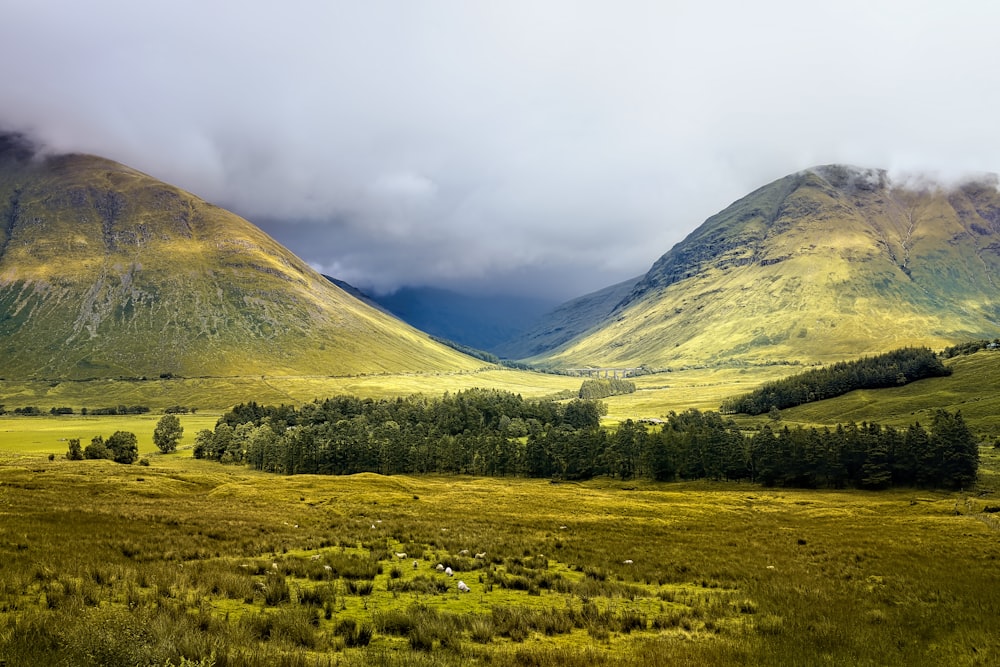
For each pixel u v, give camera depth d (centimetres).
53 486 7169
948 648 2016
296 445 17538
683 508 8344
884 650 1944
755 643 1925
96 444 16112
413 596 2339
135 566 2419
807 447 15475
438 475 17475
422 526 4716
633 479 16975
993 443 18188
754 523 6544
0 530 2916
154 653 1308
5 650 1272
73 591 1898
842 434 15650
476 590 2531
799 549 4384
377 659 1459
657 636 2005
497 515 6038
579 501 8706
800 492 14338
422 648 1658
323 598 2103
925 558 4106
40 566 2170
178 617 1648
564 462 17238
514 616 2047
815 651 1873
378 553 3256
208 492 8394
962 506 10325
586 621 2103
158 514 4359
